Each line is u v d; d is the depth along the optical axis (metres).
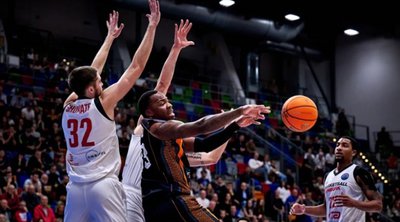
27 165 14.84
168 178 4.61
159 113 4.59
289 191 17.33
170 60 5.49
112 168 4.70
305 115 5.34
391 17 26.00
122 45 24.64
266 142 19.97
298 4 23.50
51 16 24.31
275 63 30.05
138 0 21.28
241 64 27.42
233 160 19.14
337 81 29.42
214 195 14.88
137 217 4.81
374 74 28.03
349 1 24.50
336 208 6.64
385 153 25.28
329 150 22.97
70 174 4.73
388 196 20.97
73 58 23.09
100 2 24.38
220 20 22.84
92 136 4.66
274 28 24.08
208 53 27.83
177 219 4.52
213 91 25.86
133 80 4.79
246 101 25.75
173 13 21.88
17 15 23.56
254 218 15.62
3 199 12.72
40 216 12.64
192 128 4.21
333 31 28.36
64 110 4.84
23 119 16.69
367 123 27.98
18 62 21.06
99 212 4.59
